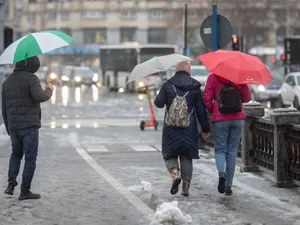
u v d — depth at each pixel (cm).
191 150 2147
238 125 2173
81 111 7144
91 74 14225
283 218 1877
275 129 2344
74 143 3888
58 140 4062
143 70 2250
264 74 2123
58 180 2545
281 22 16900
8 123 2162
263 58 16975
